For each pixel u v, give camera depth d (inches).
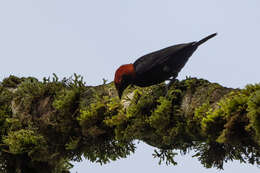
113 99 388.2
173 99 343.6
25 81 459.5
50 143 427.5
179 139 347.9
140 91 380.2
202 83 337.4
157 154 382.6
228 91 315.0
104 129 394.9
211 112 308.3
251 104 272.4
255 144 303.9
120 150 407.2
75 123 409.1
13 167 461.1
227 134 288.8
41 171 458.0
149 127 357.1
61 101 408.5
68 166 469.4
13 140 427.5
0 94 468.1
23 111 440.8
